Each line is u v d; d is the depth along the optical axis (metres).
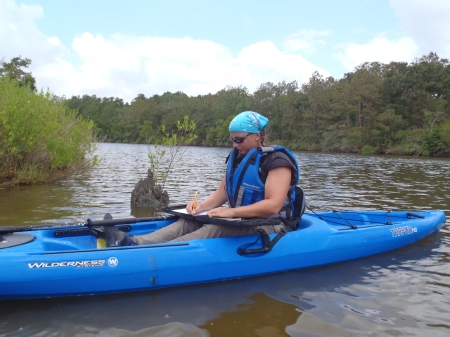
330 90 51.59
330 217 4.60
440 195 8.18
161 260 2.88
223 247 3.10
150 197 6.35
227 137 57.16
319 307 2.68
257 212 2.97
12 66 32.22
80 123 10.66
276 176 2.98
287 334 2.30
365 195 7.90
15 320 2.40
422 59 49.16
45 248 2.91
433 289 3.04
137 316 2.49
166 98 85.38
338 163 20.23
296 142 52.50
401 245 4.14
